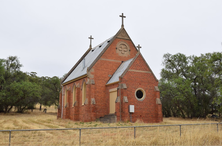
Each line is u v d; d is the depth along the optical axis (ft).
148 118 107.96
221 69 131.85
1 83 214.07
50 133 67.26
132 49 133.39
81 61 167.53
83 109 119.55
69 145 49.49
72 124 102.94
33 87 221.05
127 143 50.83
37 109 334.85
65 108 141.79
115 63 126.52
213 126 71.97
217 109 156.46
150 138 56.90
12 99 208.03
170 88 172.55
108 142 51.01
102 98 118.52
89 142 53.01
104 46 134.00
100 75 120.67
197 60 184.34
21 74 239.09
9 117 169.27
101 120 110.83
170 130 68.64
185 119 162.09
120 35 131.54
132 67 109.81
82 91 124.36
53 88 281.13
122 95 103.30
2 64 208.23
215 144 52.95
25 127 88.79
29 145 49.21
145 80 111.45
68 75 167.02
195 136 54.95
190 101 169.89
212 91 163.73
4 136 60.44
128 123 95.45
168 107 197.16
